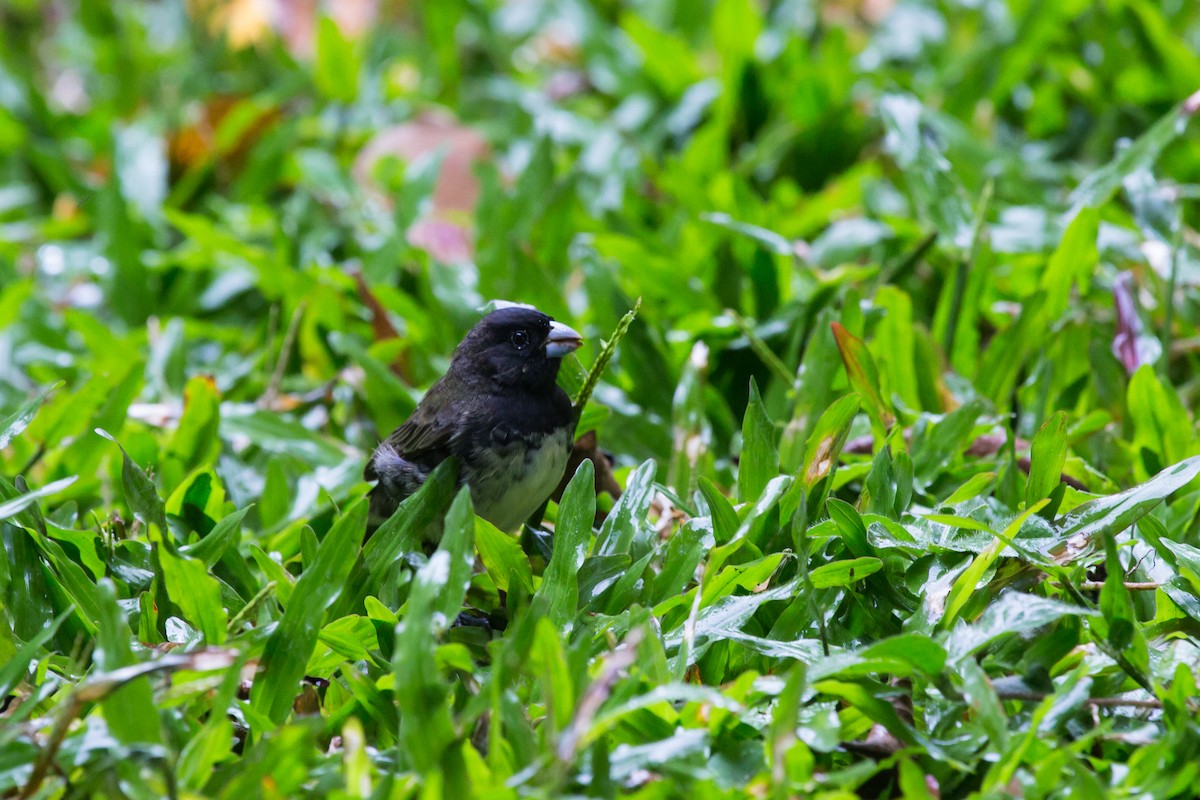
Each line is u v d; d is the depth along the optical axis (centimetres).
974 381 866
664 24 1565
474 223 1177
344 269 1165
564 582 618
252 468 894
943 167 993
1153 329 866
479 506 748
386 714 561
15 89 1547
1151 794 486
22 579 653
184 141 1377
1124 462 782
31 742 502
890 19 1486
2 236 1294
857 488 768
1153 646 579
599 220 1168
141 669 481
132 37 1677
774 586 635
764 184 1287
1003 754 488
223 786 495
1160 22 1195
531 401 741
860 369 739
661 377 925
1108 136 1198
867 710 518
